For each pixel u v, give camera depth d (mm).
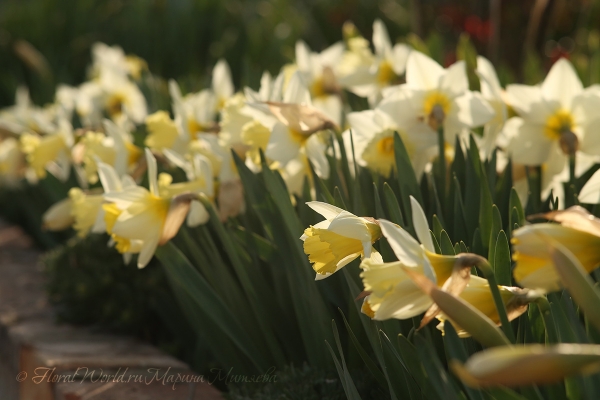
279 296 1258
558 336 1027
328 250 1084
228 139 1302
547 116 1258
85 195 1379
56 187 1605
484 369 762
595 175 1171
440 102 1252
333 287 1218
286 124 1238
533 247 991
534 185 1281
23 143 1583
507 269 1073
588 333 1035
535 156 1268
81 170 1559
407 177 1197
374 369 1122
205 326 1284
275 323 1257
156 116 1417
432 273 1004
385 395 1147
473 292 1031
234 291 1261
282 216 1207
